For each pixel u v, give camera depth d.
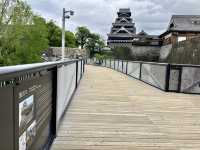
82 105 5.70
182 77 8.14
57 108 3.60
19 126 1.76
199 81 8.00
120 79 12.46
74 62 7.35
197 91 8.02
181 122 4.56
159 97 7.22
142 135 3.76
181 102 6.52
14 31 31.28
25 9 32.38
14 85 1.61
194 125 4.39
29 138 2.08
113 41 69.00
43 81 2.58
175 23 42.06
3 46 30.83
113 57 33.81
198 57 12.82
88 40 72.38
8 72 1.39
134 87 9.39
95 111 5.15
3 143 1.45
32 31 33.81
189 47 14.66
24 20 32.41
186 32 40.50
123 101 6.41
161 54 28.17
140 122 4.46
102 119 4.55
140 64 12.05
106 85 9.71
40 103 2.47
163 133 3.90
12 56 31.36
